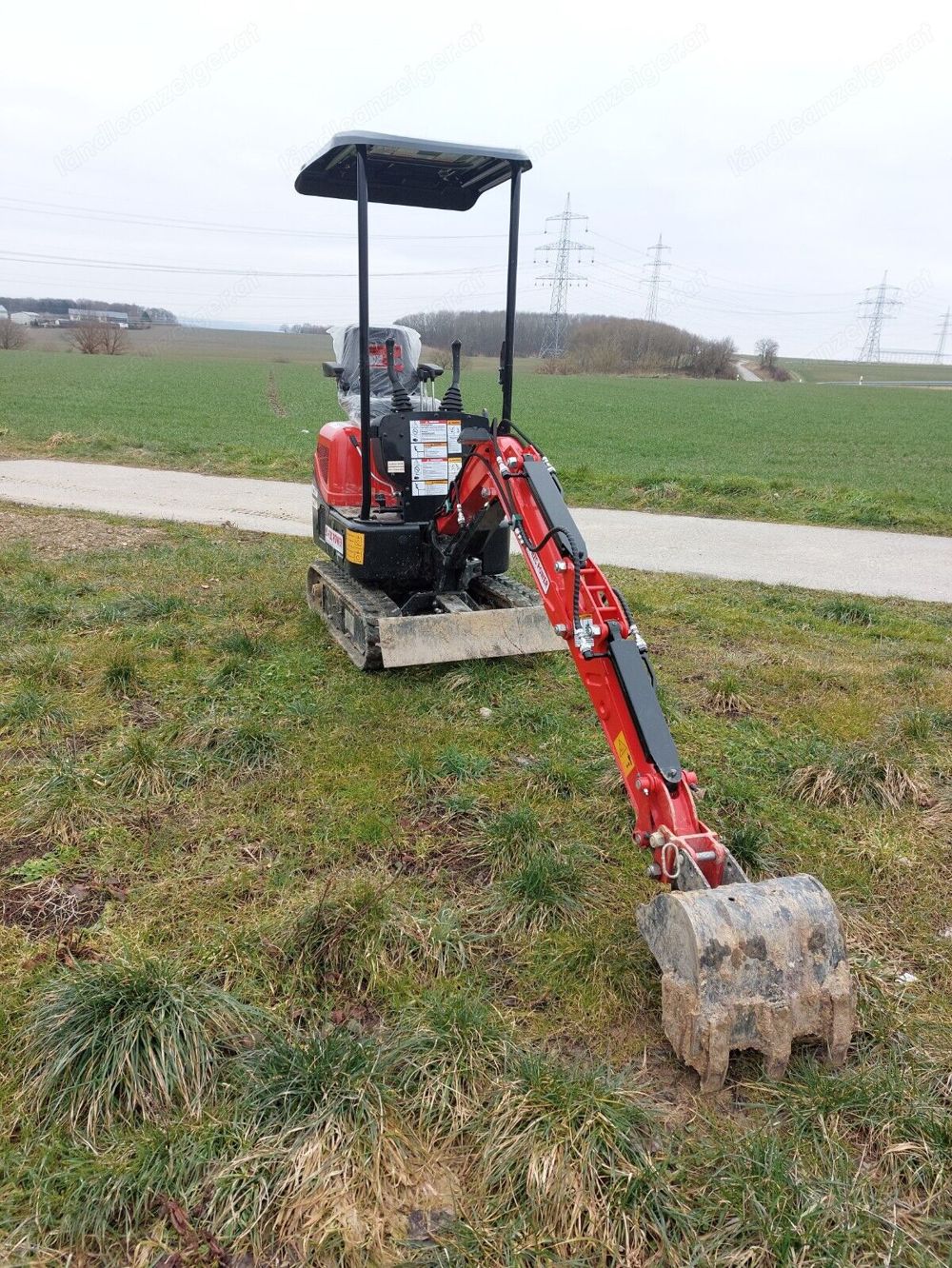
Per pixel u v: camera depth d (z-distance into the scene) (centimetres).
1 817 430
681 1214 243
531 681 606
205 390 3812
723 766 507
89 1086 273
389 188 616
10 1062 288
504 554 656
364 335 555
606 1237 239
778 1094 282
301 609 761
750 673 648
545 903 372
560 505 407
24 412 2664
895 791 472
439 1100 276
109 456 1767
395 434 591
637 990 330
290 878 391
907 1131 270
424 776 476
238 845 415
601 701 358
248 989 323
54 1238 238
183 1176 251
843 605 803
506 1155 256
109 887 381
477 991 328
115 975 305
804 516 1244
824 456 2288
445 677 605
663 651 696
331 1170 251
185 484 1493
